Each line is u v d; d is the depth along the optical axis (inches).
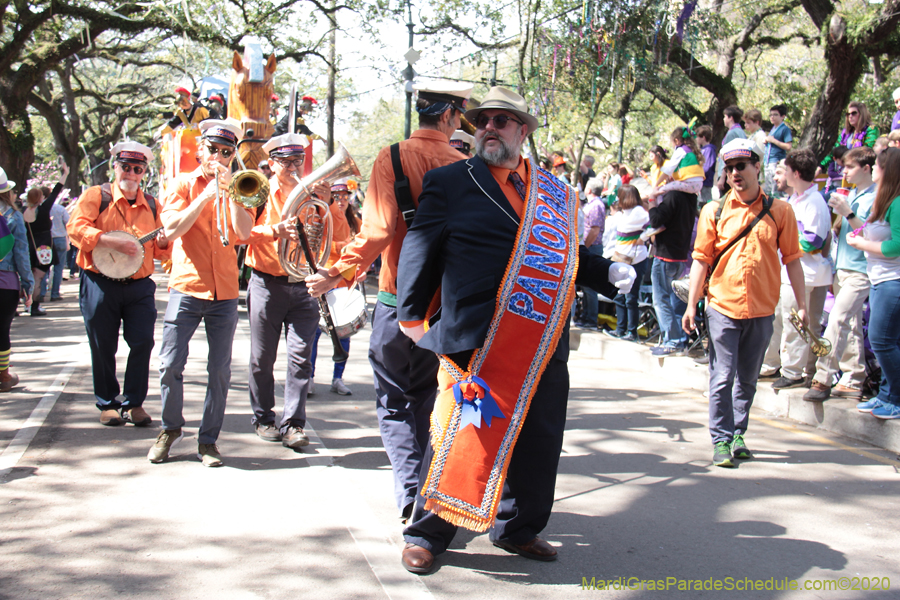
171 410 184.9
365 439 210.2
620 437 216.5
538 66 617.0
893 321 198.7
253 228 188.5
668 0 564.4
